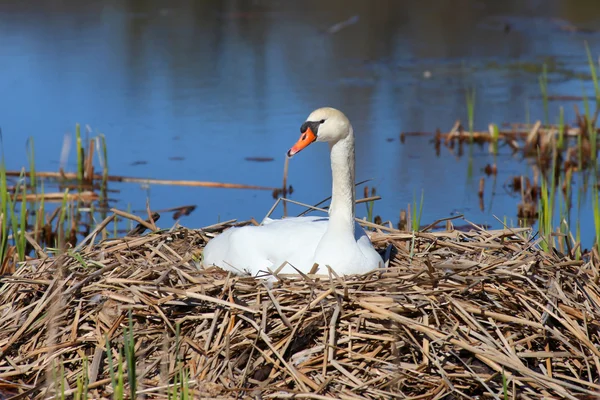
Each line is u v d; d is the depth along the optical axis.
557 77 24.83
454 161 17.70
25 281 8.88
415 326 7.97
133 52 27.30
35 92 22.25
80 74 24.34
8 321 8.73
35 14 33.78
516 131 19.55
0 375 8.14
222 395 7.75
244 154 17.73
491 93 23.31
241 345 8.04
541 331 8.24
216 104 21.45
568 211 14.17
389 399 7.68
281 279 8.60
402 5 35.78
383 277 8.70
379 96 22.72
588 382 7.88
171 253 9.79
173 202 15.17
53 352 8.25
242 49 27.97
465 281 8.49
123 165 17.16
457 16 33.75
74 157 17.80
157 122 19.86
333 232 9.26
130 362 7.54
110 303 8.52
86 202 15.31
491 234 10.11
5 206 12.12
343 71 25.36
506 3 36.19
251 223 11.45
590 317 8.49
